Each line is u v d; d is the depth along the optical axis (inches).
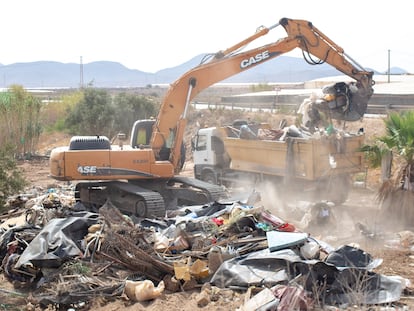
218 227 442.9
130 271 386.3
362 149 580.4
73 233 420.8
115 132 1462.8
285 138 644.1
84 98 1531.7
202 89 636.7
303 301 304.0
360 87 671.1
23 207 636.1
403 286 340.8
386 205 555.8
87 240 409.7
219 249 377.7
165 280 368.8
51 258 384.8
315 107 683.4
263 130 701.3
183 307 329.7
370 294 327.6
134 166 600.4
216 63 635.5
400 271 385.1
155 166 606.9
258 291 336.2
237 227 433.7
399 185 556.4
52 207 607.2
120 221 426.0
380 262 366.0
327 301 323.9
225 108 1510.8
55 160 591.2
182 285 363.6
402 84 1781.5
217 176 773.3
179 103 629.3
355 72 668.7
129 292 352.5
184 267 364.8
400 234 475.8
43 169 1087.6
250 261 360.8
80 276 366.3
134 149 613.6
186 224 447.2
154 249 398.6
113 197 629.0
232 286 349.4
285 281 339.6
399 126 561.3
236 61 641.0
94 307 344.2
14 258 408.5
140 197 573.0
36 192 724.7
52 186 822.5
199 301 328.2
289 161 631.2
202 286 358.9
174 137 629.3
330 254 370.0
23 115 1225.4
